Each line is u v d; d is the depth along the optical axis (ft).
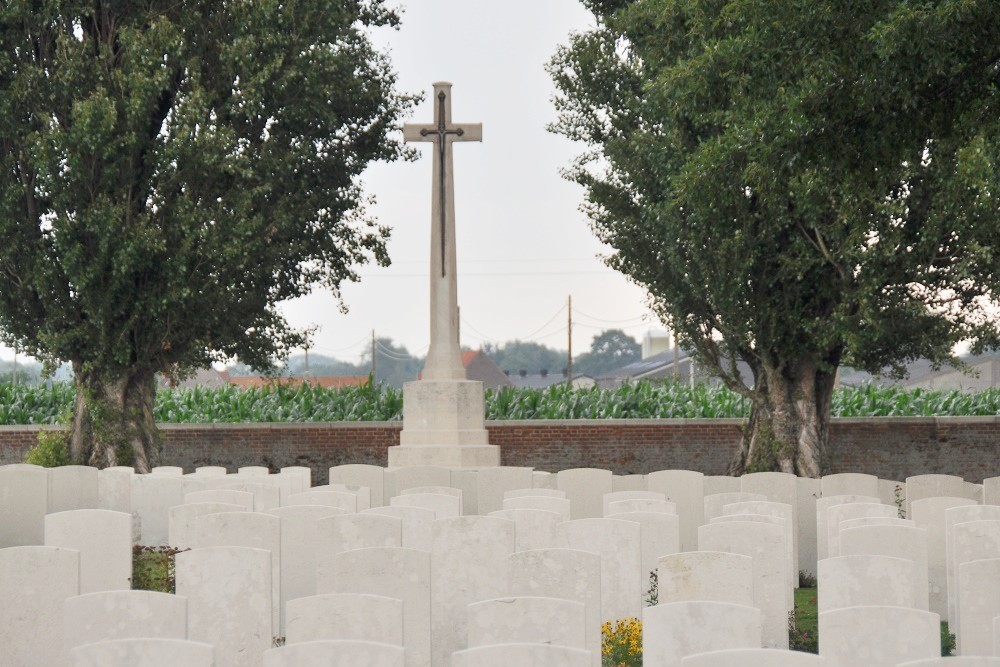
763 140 42.11
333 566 28.25
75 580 27.91
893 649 22.12
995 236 60.39
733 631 21.99
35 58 75.82
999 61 38.86
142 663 19.66
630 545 32.22
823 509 41.42
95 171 73.10
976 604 27.40
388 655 19.38
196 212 72.69
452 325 73.77
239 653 27.50
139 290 75.00
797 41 39.81
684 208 69.05
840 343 72.95
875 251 64.49
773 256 68.95
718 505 43.24
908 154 40.83
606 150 73.46
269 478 53.62
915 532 31.07
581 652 18.99
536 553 27.17
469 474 56.08
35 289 76.59
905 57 37.58
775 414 74.02
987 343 70.33
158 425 94.63
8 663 27.89
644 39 63.05
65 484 54.08
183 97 75.61
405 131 72.90
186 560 27.48
